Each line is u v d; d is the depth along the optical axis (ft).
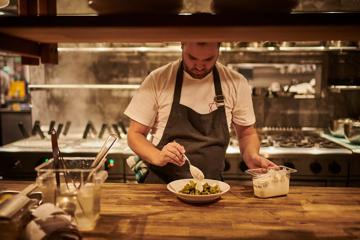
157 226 3.95
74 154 9.29
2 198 4.04
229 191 5.12
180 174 6.10
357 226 4.00
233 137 10.94
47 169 4.04
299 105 11.44
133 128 6.28
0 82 15.29
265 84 11.32
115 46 10.92
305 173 9.27
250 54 11.18
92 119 11.78
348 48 10.51
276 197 4.88
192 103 6.30
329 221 4.12
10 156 9.45
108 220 4.09
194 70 5.92
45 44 4.38
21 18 3.01
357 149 9.23
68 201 3.86
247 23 2.92
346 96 11.31
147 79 6.40
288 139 10.69
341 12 2.86
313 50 11.01
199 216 4.23
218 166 6.33
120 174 9.31
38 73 11.56
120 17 2.96
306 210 4.44
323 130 11.50
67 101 11.70
